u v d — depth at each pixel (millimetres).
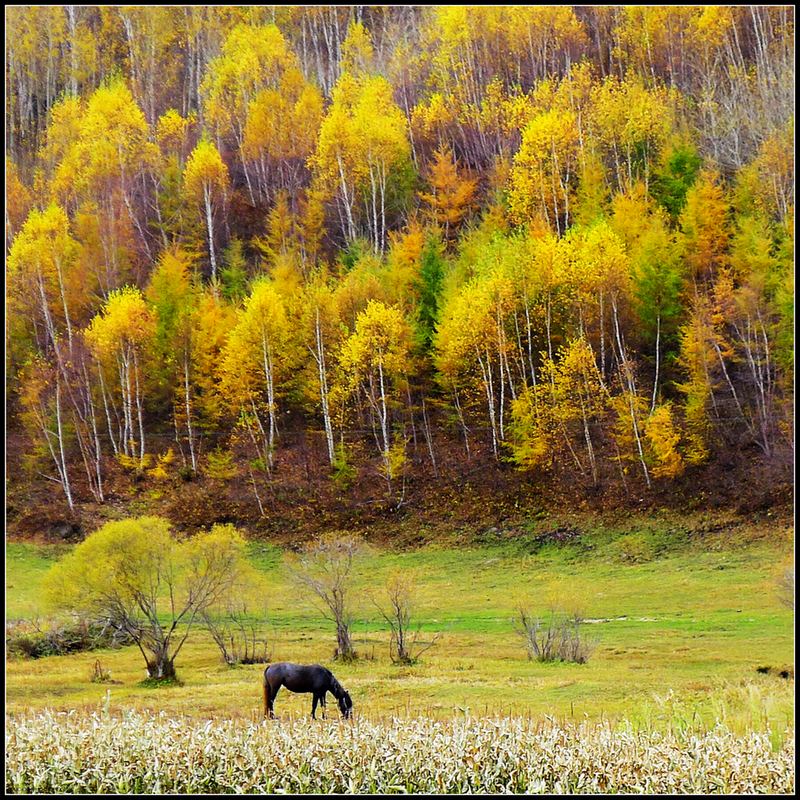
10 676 47281
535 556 80312
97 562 47219
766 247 101500
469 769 20828
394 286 117438
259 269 135000
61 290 119188
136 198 153625
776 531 76188
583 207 123312
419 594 72250
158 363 115125
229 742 21375
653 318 103438
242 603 55688
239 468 102188
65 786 20281
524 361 109562
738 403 93875
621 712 31000
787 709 26938
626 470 90875
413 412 108750
